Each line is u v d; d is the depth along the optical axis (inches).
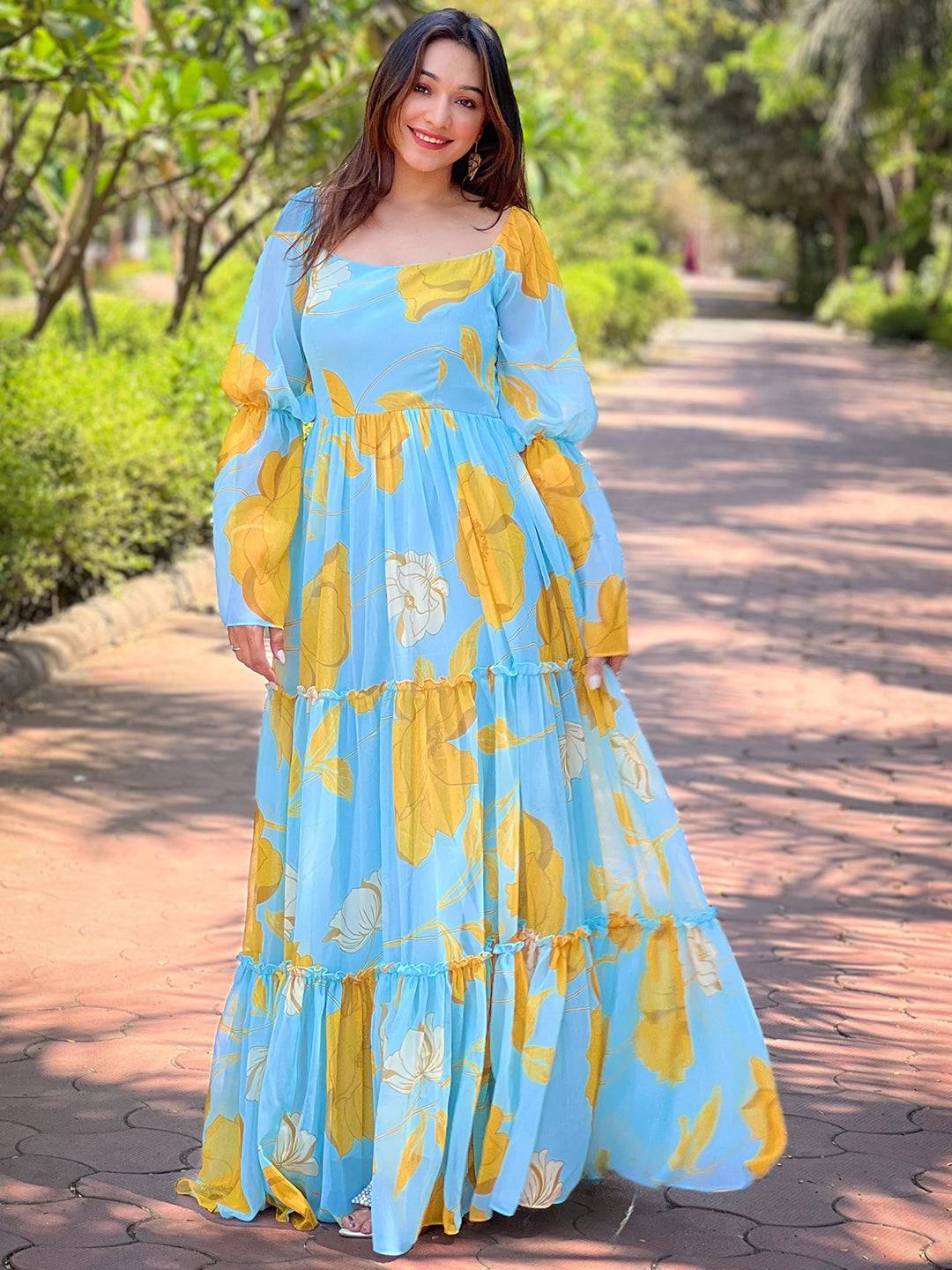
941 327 1206.9
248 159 442.9
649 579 365.4
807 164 1603.1
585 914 106.7
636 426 676.1
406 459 103.3
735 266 3304.6
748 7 1509.6
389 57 103.2
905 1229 106.2
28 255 423.2
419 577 102.3
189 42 412.2
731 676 279.0
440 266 103.3
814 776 221.8
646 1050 106.7
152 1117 120.0
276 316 105.7
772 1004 145.0
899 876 182.9
